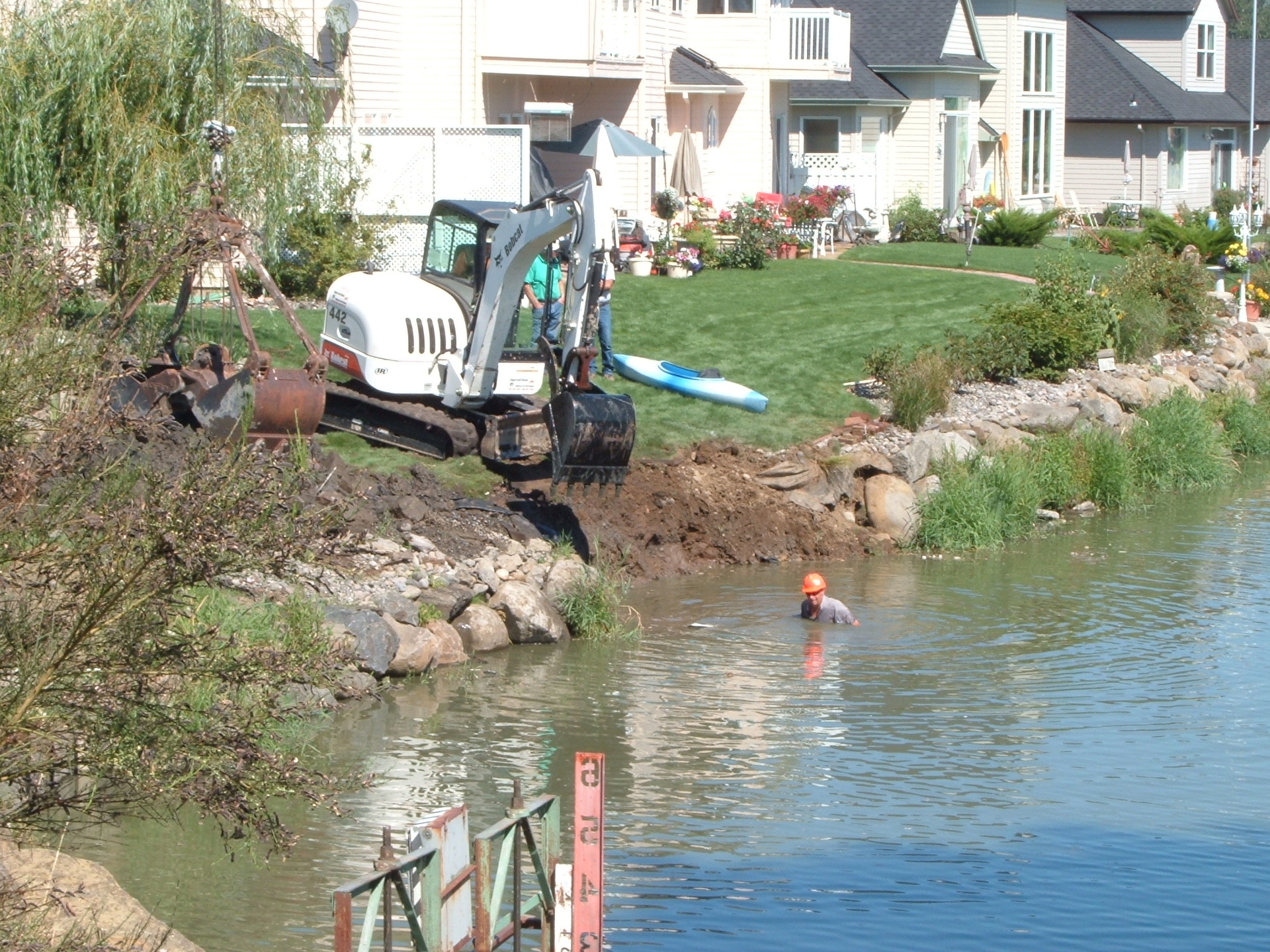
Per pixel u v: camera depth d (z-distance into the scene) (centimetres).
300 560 1290
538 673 2478
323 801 1281
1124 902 1650
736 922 1580
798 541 3331
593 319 2767
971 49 8512
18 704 1130
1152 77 10356
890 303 5000
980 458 3697
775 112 7281
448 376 3092
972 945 1531
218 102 3381
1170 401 4419
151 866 1670
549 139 4706
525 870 1678
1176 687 2431
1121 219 9512
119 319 1360
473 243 3130
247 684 1278
